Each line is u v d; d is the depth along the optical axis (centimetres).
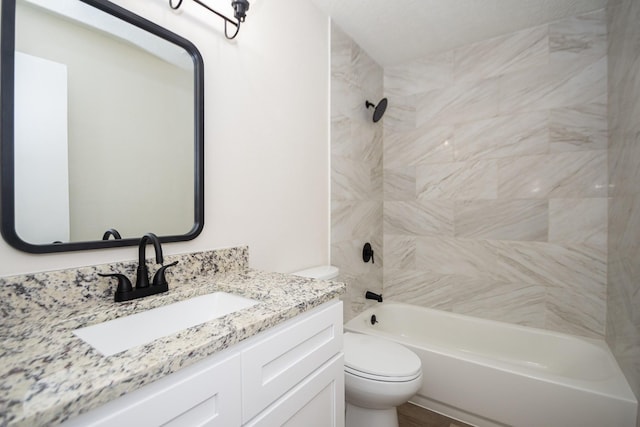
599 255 171
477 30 192
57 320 68
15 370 47
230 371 62
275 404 74
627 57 133
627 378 129
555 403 130
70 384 43
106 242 85
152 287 87
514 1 164
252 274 117
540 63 186
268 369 72
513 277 196
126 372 46
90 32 83
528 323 191
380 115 215
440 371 158
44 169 75
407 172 234
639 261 115
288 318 77
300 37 160
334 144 186
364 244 218
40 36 74
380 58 229
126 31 90
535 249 189
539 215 187
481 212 205
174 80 102
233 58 123
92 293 81
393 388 121
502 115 198
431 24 186
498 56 199
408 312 224
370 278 226
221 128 119
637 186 119
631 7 127
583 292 176
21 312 70
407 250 234
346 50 196
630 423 116
